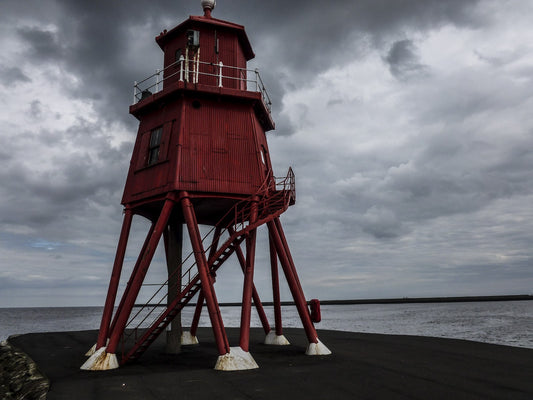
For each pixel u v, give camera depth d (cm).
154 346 2634
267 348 2348
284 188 1952
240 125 2002
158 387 1360
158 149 1998
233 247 1861
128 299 1730
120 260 1908
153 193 1872
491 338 4222
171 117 1975
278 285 2516
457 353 2167
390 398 1221
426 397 1234
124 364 1820
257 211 1892
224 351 1647
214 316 1666
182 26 2217
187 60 1981
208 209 2159
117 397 1245
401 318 8881
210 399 1212
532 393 1283
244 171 1922
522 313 9800
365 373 1580
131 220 1989
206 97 1983
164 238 2439
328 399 1208
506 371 1652
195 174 1831
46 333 4006
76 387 1391
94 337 3488
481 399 1211
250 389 1324
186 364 1841
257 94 2027
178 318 2252
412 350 2284
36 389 1448
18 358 2358
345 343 2664
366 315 11075
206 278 1678
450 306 17975
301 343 2628
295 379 1466
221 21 2275
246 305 1738
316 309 2098
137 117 2206
